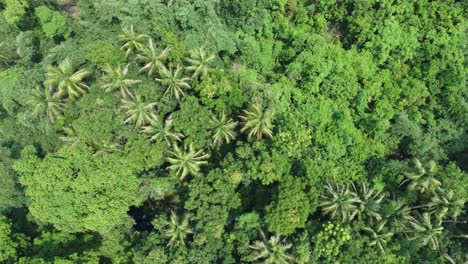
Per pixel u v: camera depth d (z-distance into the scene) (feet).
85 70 99.55
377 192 95.96
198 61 99.40
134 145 94.68
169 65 99.45
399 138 111.96
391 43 114.42
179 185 101.50
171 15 106.22
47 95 97.76
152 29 106.32
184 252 89.61
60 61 107.04
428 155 110.22
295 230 89.30
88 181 92.07
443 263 94.89
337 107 112.68
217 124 97.60
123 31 103.35
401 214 94.38
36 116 104.01
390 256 88.33
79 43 114.73
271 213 87.20
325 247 85.05
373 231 88.99
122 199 94.02
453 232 99.19
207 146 100.83
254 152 95.76
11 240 96.73
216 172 94.68
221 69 103.14
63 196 91.97
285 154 95.40
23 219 108.06
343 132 109.40
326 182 99.09
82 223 94.94
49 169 92.32
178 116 95.61
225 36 110.32
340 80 112.06
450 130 111.75
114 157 95.20
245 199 97.50
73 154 94.79
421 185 94.02
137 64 101.91
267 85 111.45
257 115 96.22
